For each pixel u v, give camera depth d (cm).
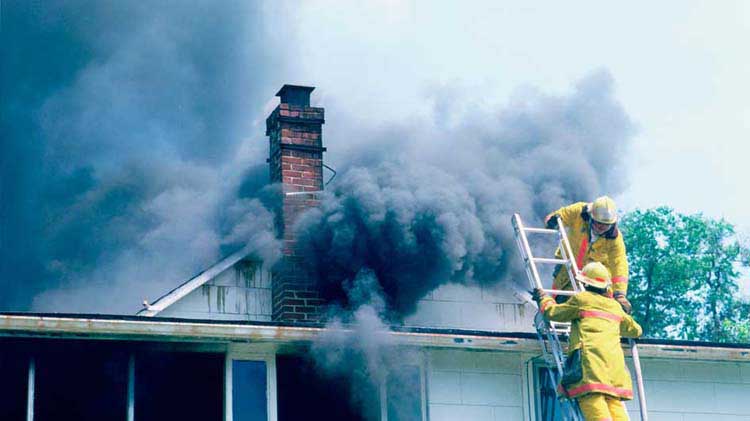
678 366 1414
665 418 1388
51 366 1213
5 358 1201
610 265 1284
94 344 1234
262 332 1239
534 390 1359
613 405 1169
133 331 1194
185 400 1250
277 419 1277
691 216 3256
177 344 1265
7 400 1190
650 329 3167
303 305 1588
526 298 1712
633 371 1397
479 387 1345
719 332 3136
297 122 1711
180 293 1586
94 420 1212
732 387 1422
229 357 1277
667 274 3173
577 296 1193
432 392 1328
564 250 1279
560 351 1238
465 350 1338
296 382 1298
